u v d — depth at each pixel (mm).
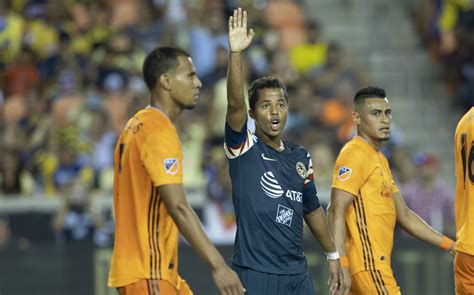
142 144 21391
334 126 50094
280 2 57781
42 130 46844
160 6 54500
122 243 21672
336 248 24891
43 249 37938
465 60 56375
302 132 49062
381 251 25625
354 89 52844
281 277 23438
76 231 39344
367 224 25547
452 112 56062
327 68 53531
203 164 45281
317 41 55469
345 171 25484
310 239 38688
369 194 25656
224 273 20578
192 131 46781
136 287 21297
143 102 48312
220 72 51594
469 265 24672
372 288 25406
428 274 39375
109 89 49844
